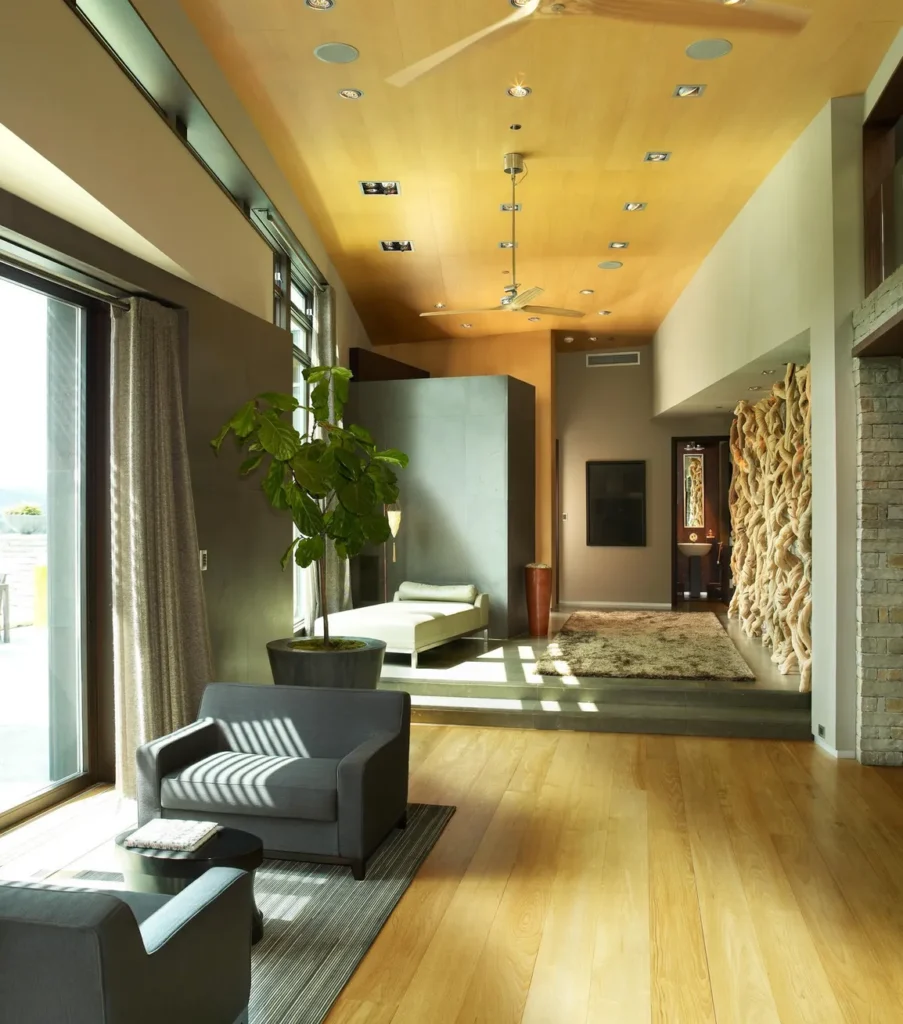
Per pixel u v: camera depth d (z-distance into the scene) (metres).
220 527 5.62
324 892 3.66
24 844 4.02
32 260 4.05
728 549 13.36
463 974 3.01
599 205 7.59
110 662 4.94
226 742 4.43
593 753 5.93
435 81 5.44
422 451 9.56
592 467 13.41
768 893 3.71
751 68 5.30
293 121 6.03
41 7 3.29
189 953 2.13
